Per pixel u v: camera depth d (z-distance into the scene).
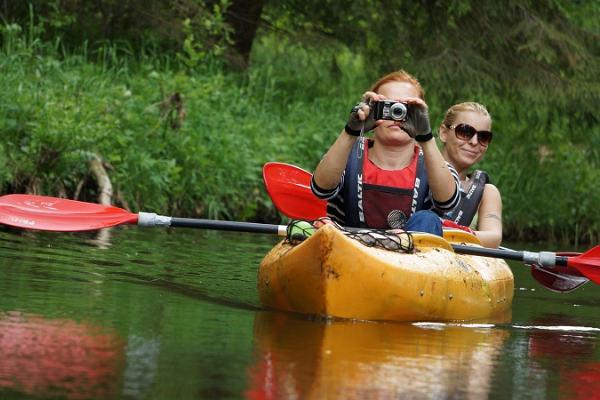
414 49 38.56
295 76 42.00
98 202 26.34
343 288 13.59
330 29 40.62
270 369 10.42
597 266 16.70
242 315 13.67
